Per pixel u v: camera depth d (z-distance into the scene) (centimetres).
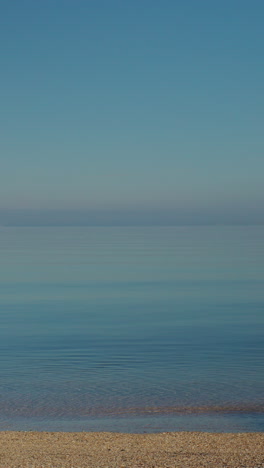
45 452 1482
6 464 1340
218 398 2275
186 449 1526
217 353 3322
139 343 3712
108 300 6294
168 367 2928
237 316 4988
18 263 11681
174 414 2053
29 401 2256
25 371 2859
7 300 6366
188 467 1319
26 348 3556
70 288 7506
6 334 4144
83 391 2423
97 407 2161
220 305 5738
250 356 3219
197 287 7425
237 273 9225
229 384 2527
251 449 1522
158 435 1700
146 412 2083
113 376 2727
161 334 4084
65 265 11081
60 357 3244
